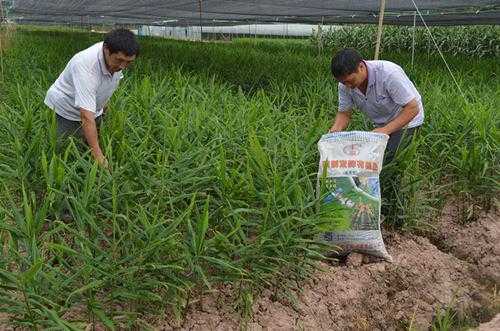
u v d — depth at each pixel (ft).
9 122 13.70
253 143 11.85
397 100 12.80
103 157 12.13
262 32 94.07
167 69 27.30
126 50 11.68
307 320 10.72
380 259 12.84
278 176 10.86
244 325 10.17
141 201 11.54
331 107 20.51
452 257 13.79
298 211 11.32
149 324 9.64
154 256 9.56
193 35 106.42
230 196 11.20
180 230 11.23
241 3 40.60
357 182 12.01
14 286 8.99
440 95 19.61
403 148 14.02
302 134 14.85
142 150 12.54
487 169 15.48
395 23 55.88
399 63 34.73
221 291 10.88
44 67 27.45
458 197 15.76
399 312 11.89
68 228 9.16
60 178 10.32
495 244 14.20
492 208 15.84
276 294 11.09
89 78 12.08
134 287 9.20
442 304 12.24
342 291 11.63
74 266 10.37
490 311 12.30
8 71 26.27
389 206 14.26
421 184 15.15
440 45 60.90
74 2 48.62
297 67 29.22
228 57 33.71
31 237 8.93
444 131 16.49
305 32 87.40
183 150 13.47
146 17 71.92
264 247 10.52
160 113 14.96
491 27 59.11
